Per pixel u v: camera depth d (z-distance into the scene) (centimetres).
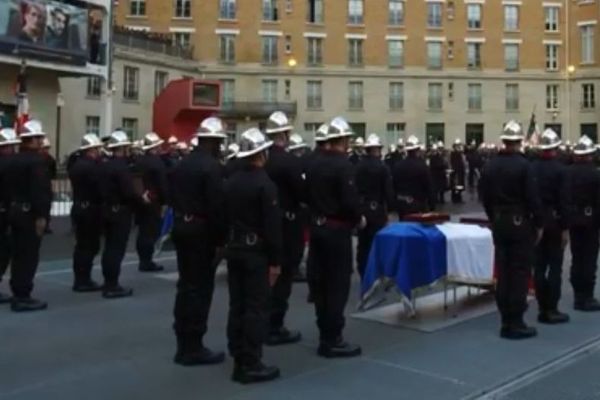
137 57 4269
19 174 856
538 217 740
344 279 678
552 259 826
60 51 2894
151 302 927
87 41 3047
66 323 809
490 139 5272
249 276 602
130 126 4284
